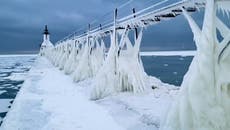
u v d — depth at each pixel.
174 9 7.04
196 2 5.91
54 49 41.66
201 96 4.80
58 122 7.46
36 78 19.23
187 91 5.02
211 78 4.74
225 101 4.82
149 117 7.32
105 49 15.97
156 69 38.22
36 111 8.86
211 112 4.77
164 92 10.93
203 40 4.79
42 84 15.71
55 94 12.09
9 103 15.82
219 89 4.77
